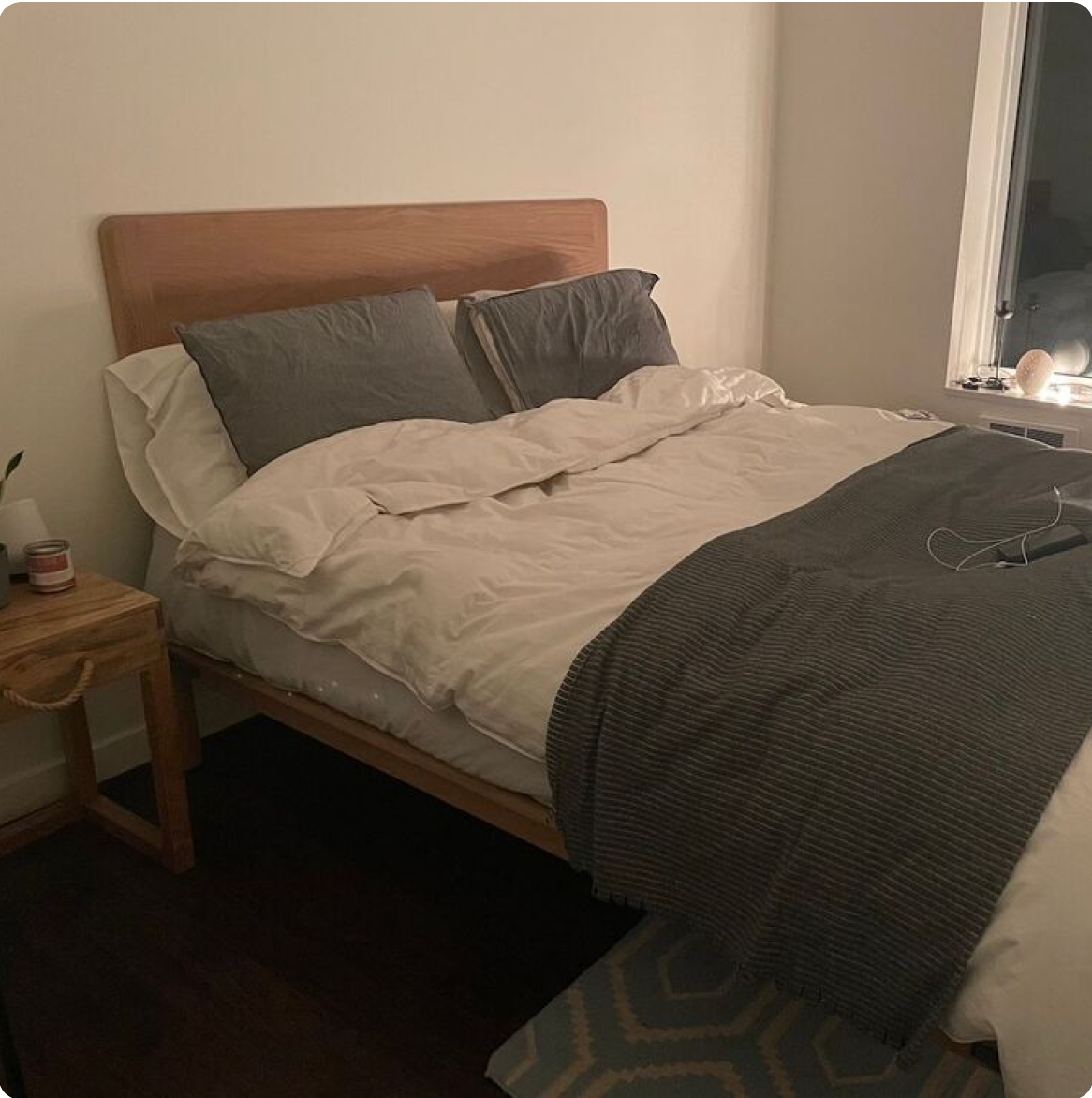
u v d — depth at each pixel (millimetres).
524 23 2908
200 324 2129
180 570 2023
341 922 1893
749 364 4121
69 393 2162
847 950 1226
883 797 1236
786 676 1391
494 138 2900
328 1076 1567
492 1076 1549
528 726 1535
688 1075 1548
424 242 2727
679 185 3547
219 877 2020
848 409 2820
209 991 1732
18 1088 1285
